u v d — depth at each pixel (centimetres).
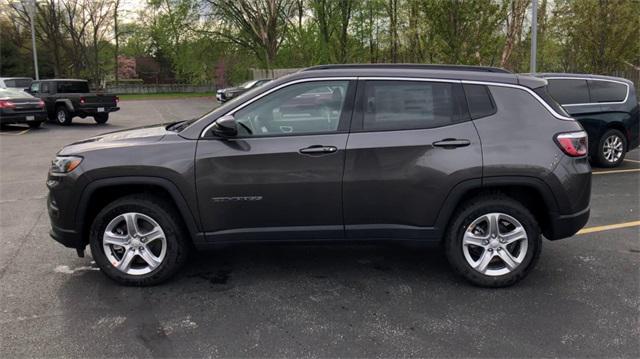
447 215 414
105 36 5341
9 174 983
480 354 328
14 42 5438
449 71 427
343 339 347
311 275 460
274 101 419
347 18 3450
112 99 2155
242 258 504
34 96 2077
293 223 420
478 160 406
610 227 594
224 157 409
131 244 430
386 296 415
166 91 6066
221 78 4834
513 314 381
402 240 423
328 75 422
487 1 1447
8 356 328
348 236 423
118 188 430
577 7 2077
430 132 411
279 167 409
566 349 333
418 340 345
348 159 409
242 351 333
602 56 2027
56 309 395
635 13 1989
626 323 366
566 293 416
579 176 415
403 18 2531
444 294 417
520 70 2162
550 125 418
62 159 427
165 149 414
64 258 507
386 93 420
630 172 934
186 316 383
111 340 348
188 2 3678
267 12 3478
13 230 605
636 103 988
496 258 427
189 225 418
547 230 436
